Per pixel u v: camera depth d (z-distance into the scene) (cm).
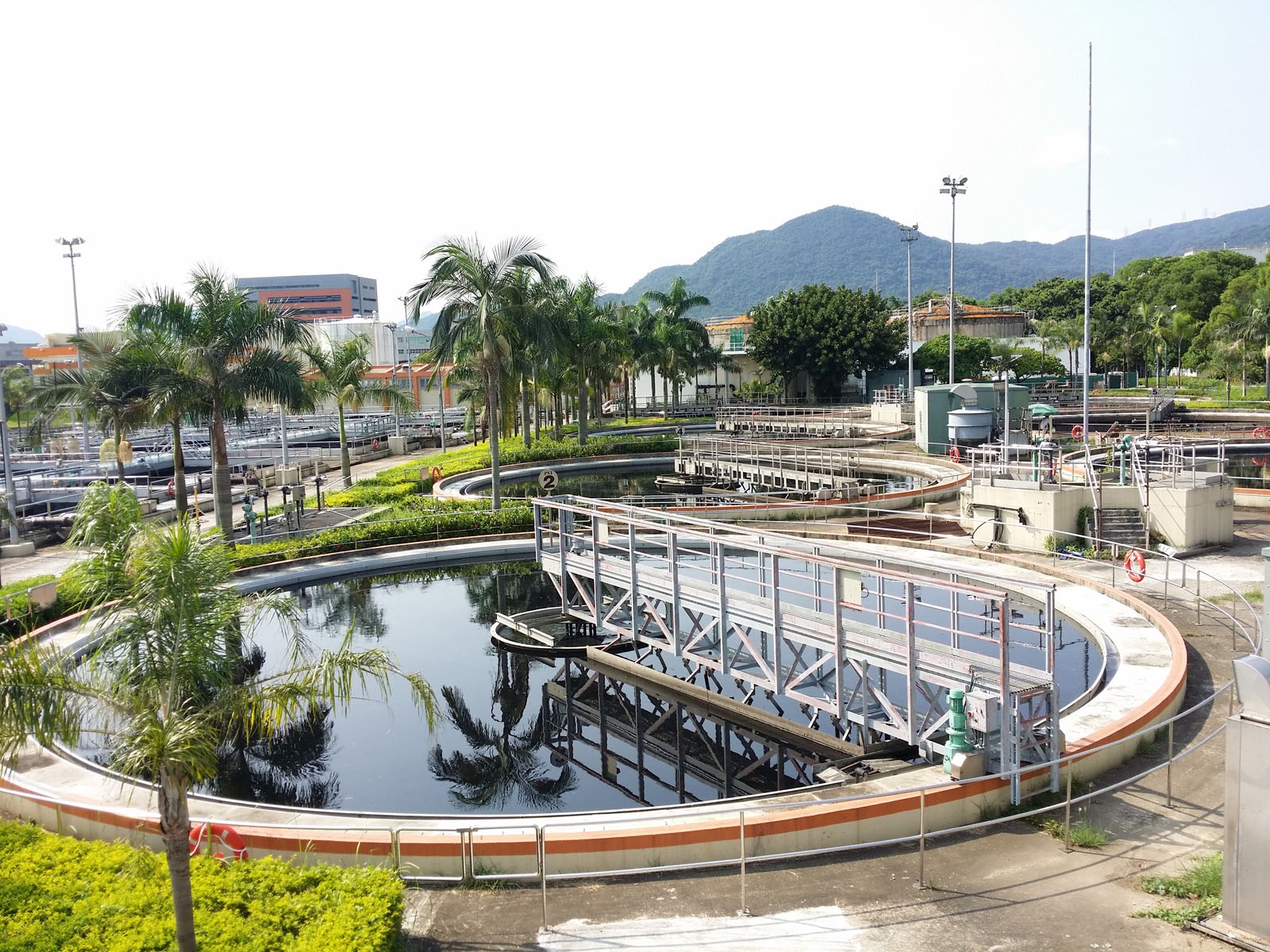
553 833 995
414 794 1423
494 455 3344
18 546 3098
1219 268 11100
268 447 6097
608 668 2020
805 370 8388
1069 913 855
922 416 5062
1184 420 5828
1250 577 2231
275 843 994
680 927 850
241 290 2772
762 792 1414
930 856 981
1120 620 1923
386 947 761
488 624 2367
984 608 2212
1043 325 10344
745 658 1714
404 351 12319
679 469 5359
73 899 838
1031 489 2636
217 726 995
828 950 805
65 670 790
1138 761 1232
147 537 749
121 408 2834
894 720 1340
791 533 3050
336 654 823
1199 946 793
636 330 7762
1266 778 782
